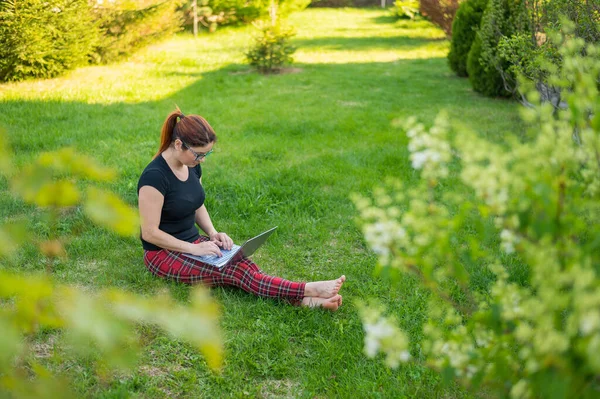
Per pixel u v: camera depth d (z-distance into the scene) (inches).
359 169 248.1
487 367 65.6
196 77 461.7
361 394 110.3
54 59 422.0
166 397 108.7
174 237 148.8
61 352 116.7
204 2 735.7
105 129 298.7
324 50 636.7
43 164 43.3
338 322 133.5
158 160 145.9
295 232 188.7
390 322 69.2
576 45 69.8
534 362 55.9
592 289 56.6
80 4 428.5
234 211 202.8
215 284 144.6
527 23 305.6
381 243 66.8
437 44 684.1
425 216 70.5
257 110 359.9
